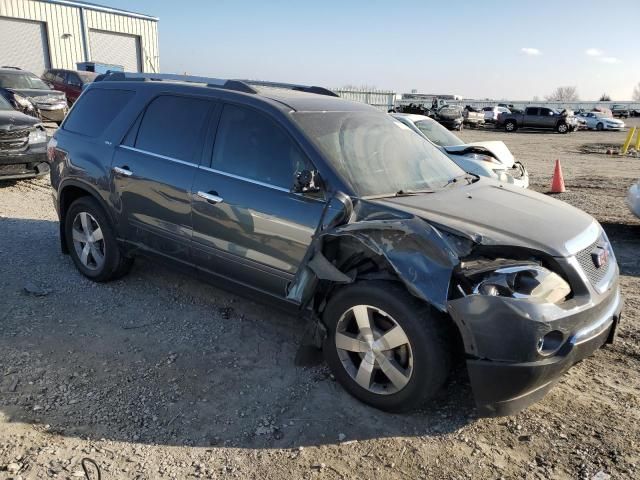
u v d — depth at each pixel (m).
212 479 2.76
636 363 3.99
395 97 46.62
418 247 3.05
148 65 36.78
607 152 22.28
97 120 5.07
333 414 3.33
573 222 3.54
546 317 2.88
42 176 9.40
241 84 4.38
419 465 2.91
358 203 3.48
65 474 2.74
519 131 39.84
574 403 3.48
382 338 3.23
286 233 3.64
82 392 3.43
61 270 5.43
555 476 2.85
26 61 30.39
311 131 3.83
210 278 4.25
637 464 2.93
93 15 32.81
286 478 2.79
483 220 3.32
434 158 4.48
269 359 3.93
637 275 6.07
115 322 4.39
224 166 4.07
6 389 3.40
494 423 3.27
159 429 3.13
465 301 2.93
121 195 4.67
